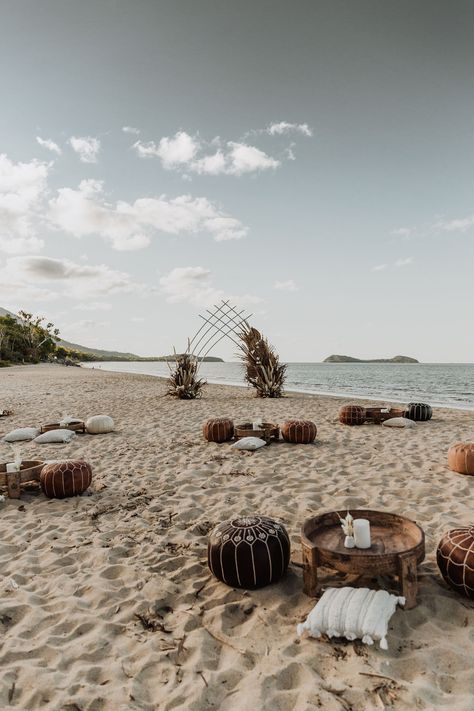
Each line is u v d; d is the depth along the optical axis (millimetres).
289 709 2559
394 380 47406
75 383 29594
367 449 8703
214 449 8867
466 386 36250
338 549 3602
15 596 3805
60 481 6160
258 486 6543
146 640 3215
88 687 2775
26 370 52906
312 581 3562
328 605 3166
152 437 10359
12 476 6199
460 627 3199
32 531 5172
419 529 3654
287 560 3865
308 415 13461
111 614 3537
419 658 2871
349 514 3758
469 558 3379
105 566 4277
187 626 3352
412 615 3303
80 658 3039
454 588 3514
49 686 2783
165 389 24422
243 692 2689
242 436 9352
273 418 12992
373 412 11773
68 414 14344
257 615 3416
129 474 7375
